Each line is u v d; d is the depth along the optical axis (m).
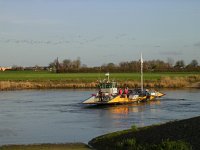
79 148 28.64
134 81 117.12
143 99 73.19
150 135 27.62
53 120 48.72
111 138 29.75
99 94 68.06
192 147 23.66
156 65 199.88
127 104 69.50
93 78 134.38
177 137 25.95
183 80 120.00
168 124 29.98
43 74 168.25
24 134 38.19
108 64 199.12
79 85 115.44
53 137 36.25
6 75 158.62
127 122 45.88
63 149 28.31
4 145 30.86
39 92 100.31
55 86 115.75
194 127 27.17
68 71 189.75
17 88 113.94
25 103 71.31
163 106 65.44
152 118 49.50
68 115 53.94
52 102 72.94
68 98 81.44
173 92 97.69
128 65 197.25
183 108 61.91
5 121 48.03
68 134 37.88
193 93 94.38
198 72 180.38
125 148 26.23
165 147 23.69
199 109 60.22
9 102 73.25
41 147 29.31
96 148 28.58
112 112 57.41
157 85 113.75
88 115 53.88
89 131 39.53
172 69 194.50
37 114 55.12
